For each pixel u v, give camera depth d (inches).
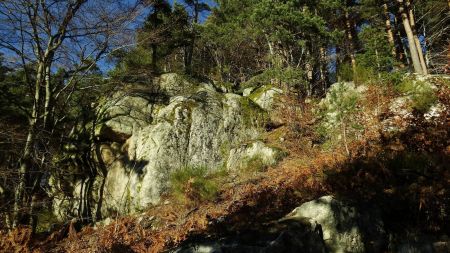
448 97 299.0
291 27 572.1
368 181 246.1
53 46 453.7
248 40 925.8
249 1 687.1
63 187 488.7
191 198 335.9
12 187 398.0
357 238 213.5
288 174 331.9
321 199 229.6
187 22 872.9
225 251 194.9
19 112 518.6
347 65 530.3
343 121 346.0
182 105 486.0
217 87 660.1
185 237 275.0
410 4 724.7
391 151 274.8
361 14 754.8
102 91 563.5
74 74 475.2
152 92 546.0
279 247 189.8
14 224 378.3
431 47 803.4
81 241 347.6
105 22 456.4
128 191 425.7
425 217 213.0
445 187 211.8
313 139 427.8
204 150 463.5
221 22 907.4
